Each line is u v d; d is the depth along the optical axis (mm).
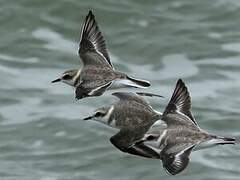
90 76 14656
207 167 20594
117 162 21078
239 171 20453
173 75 24734
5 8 27734
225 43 26375
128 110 14438
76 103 23578
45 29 26984
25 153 21641
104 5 27938
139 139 13617
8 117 23078
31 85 24422
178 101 13703
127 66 25125
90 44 15391
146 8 28078
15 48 26094
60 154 21578
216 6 28250
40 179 20531
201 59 25594
